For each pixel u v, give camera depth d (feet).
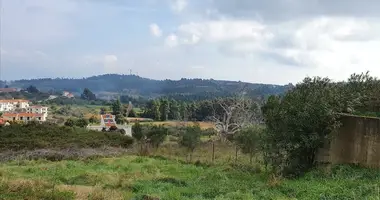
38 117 282.15
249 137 69.97
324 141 49.24
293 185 40.93
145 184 46.52
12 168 63.16
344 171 44.09
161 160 76.84
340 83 54.08
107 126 215.31
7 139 97.19
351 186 37.78
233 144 97.66
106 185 46.65
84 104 478.59
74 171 59.77
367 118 45.47
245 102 143.64
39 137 102.89
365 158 45.50
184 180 50.06
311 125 48.62
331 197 34.42
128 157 81.41
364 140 45.65
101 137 110.42
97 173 56.03
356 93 50.42
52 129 111.86
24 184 38.47
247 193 39.34
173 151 88.74
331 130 48.52
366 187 35.83
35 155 79.97
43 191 36.88
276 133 51.31
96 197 37.32
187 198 38.52
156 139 99.14
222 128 136.26
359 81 53.16
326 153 49.37
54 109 378.53
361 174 41.93
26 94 552.41
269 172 53.67
